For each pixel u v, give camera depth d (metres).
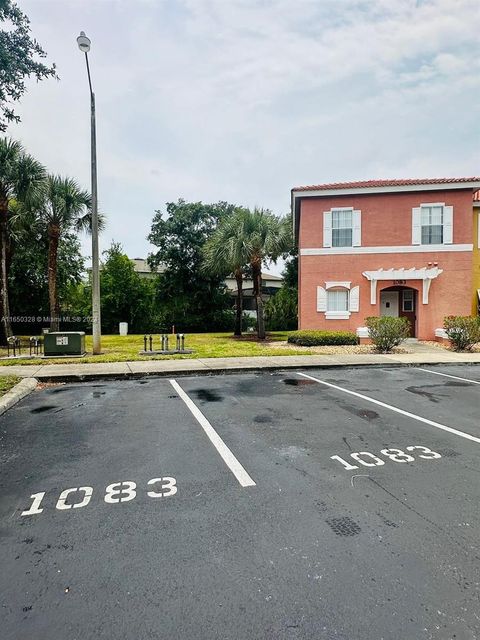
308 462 4.64
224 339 21.36
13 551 2.99
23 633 2.23
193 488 4.00
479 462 4.65
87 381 9.88
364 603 2.44
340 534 3.18
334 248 17.55
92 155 13.86
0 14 9.99
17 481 4.18
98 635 2.21
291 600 2.46
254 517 3.44
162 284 33.41
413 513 3.50
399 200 17.23
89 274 33.44
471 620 2.30
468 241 16.92
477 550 2.97
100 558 2.90
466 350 14.63
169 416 6.59
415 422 6.22
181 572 2.73
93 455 4.88
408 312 18.02
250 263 20.70
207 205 32.62
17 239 22.06
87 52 12.26
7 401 7.17
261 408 7.09
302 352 14.24
